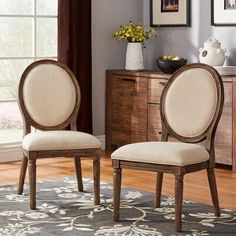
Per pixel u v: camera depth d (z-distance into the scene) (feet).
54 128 18.04
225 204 17.11
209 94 15.89
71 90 18.29
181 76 16.43
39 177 20.33
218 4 23.24
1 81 23.09
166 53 25.29
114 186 15.52
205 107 15.89
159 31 25.46
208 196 17.98
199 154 15.20
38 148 16.44
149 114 23.34
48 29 23.97
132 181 19.83
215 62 22.22
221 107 15.72
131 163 15.26
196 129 15.97
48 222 15.49
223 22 23.15
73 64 24.02
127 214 16.17
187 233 14.62
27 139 16.83
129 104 24.04
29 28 23.50
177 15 24.67
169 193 18.31
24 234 14.56
